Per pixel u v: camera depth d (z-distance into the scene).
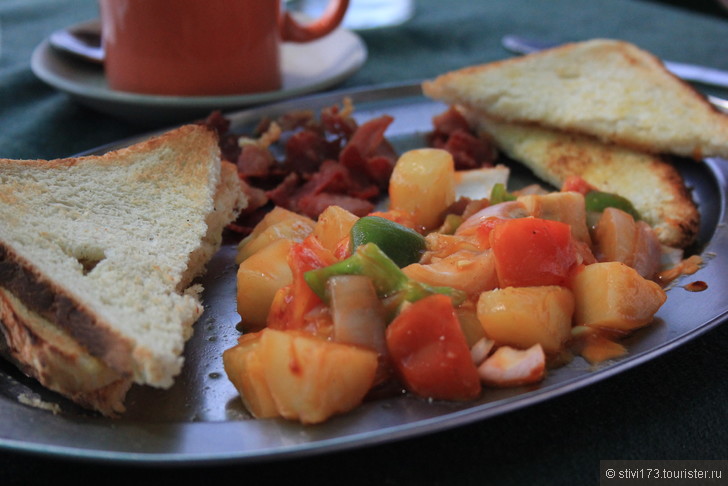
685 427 0.22
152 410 0.22
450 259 0.25
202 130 0.30
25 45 0.52
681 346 0.22
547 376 0.22
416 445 0.21
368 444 0.19
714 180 0.33
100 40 0.46
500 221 0.25
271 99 0.39
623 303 0.23
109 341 0.21
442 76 0.39
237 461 0.19
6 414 0.21
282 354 0.21
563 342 0.23
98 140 0.38
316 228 0.28
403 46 0.55
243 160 0.34
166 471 0.21
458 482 0.20
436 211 0.30
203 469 0.21
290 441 0.20
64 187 0.27
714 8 0.77
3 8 0.59
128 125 0.40
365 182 0.34
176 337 0.22
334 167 0.33
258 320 0.25
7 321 0.23
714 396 0.23
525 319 0.23
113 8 0.38
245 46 0.39
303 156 0.34
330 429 0.20
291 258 0.24
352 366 0.21
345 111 0.36
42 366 0.21
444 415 0.20
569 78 0.40
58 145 0.37
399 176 0.30
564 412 0.22
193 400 0.22
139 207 0.27
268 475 0.20
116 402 0.22
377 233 0.25
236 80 0.39
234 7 0.38
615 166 0.34
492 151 0.38
